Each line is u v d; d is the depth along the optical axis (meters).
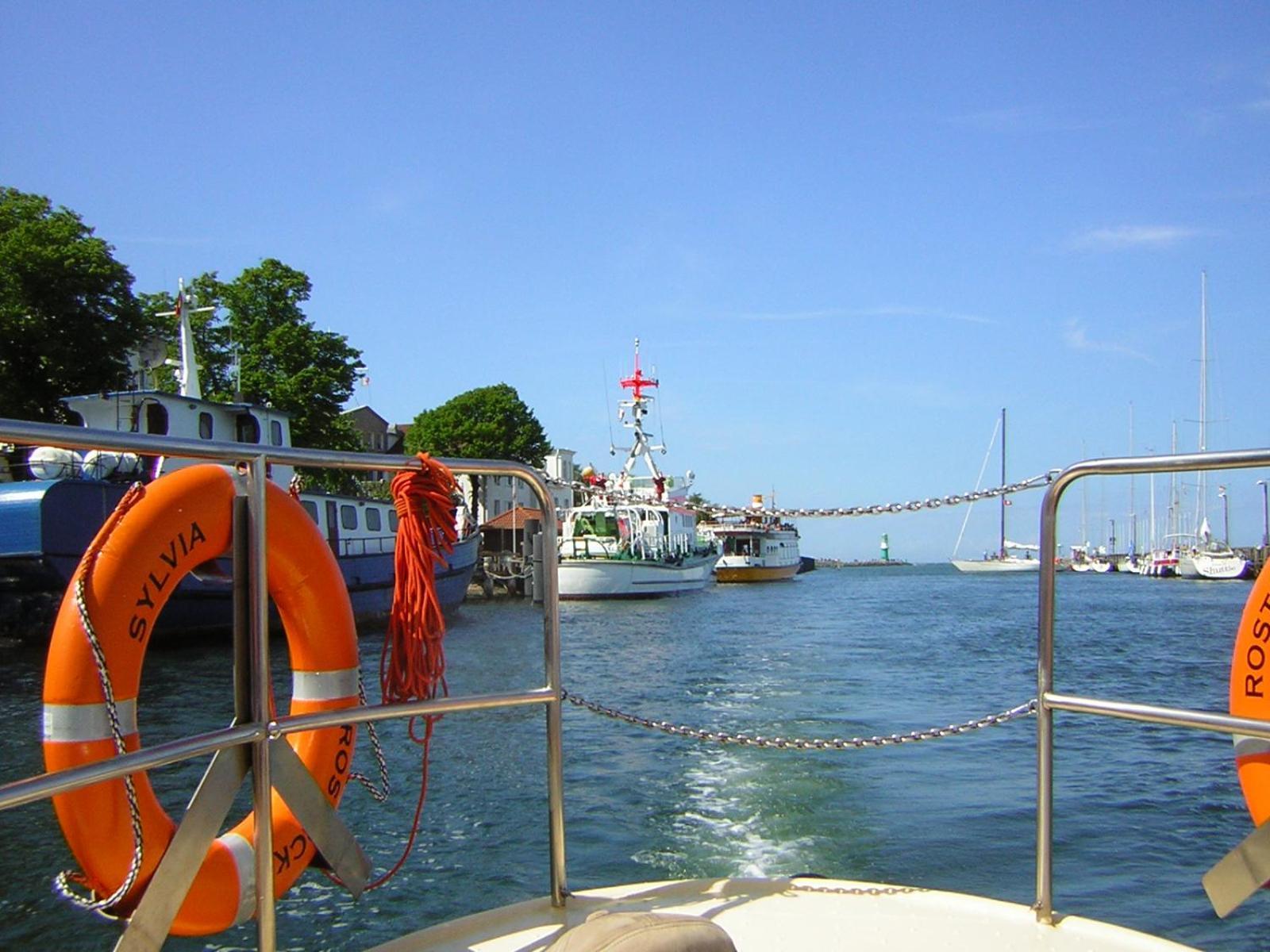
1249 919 6.51
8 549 18.55
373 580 27.55
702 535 59.16
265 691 2.61
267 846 2.59
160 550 2.58
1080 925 3.04
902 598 50.28
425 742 3.10
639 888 3.32
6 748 12.37
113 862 2.49
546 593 3.24
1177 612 35.72
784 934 2.99
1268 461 2.55
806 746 3.24
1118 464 2.84
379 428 74.88
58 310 33.25
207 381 41.06
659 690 17.25
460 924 3.06
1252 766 2.73
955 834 8.24
